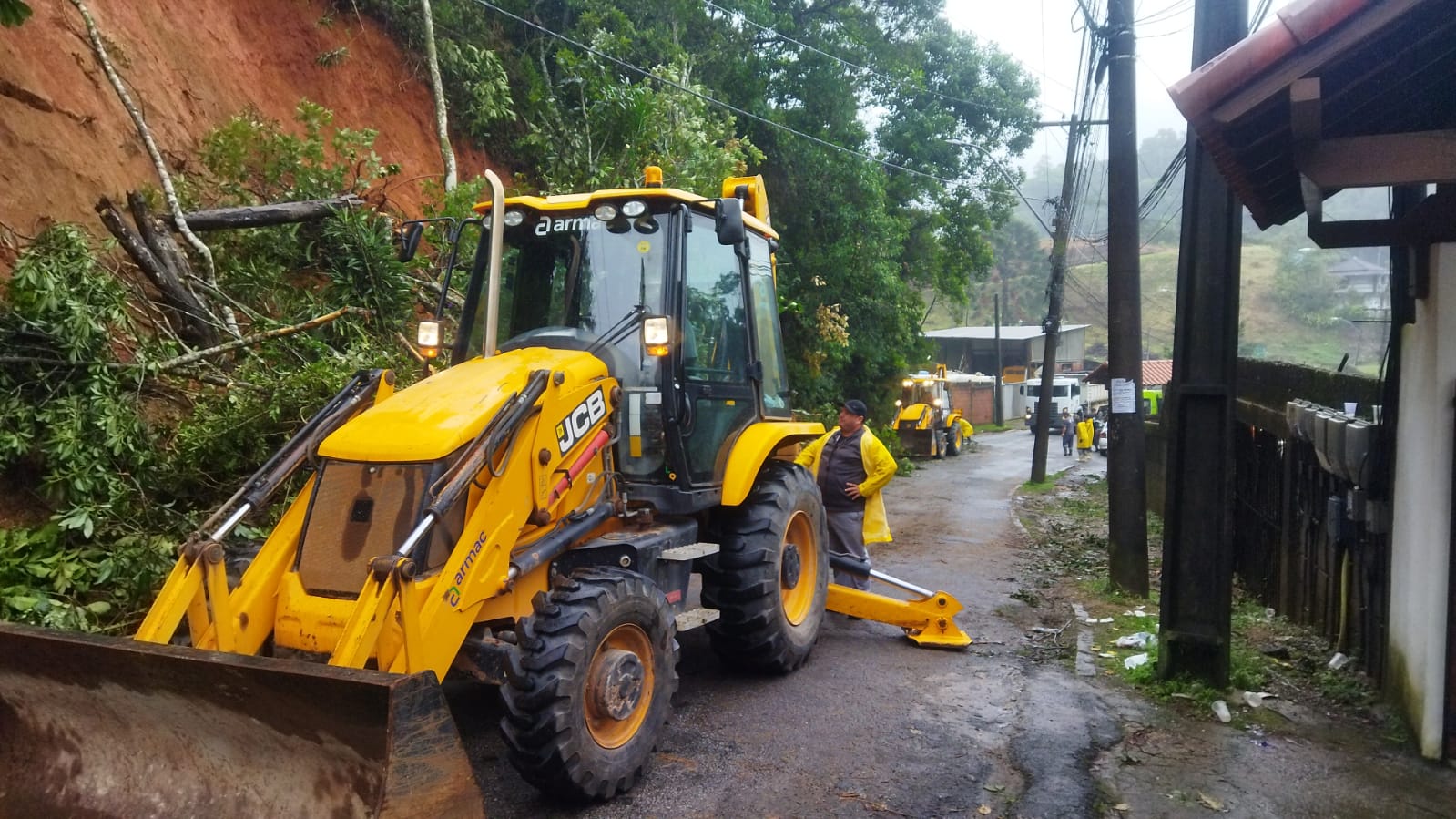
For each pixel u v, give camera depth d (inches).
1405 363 204.2
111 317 265.3
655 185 223.5
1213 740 201.6
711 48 716.7
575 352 197.8
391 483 162.1
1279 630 286.7
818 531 259.3
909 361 981.2
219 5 436.8
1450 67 166.1
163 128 369.1
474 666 167.2
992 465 1010.1
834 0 810.8
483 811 127.5
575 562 187.6
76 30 344.2
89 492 234.7
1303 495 286.4
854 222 797.9
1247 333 2463.1
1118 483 347.3
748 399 238.2
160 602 148.0
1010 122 964.6
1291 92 147.8
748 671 243.8
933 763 189.3
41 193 301.4
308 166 391.9
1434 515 186.2
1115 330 352.2
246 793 129.1
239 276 339.0
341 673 119.5
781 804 170.4
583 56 601.3
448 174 457.7
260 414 261.3
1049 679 243.9
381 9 518.0
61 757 142.4
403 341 329.1
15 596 203.9
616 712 167.2
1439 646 186.7
